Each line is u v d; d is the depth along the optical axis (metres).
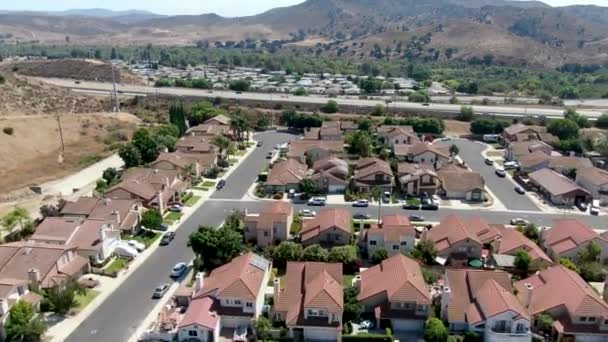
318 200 101.31
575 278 63.81
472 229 83.19
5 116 146.38
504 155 139.12
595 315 57.62
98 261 75.31
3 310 57.06
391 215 87.00
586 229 79.06
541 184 108.94
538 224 92.75
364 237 79.50
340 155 130.12
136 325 61.34
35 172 117.19
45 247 70.12
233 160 133.88
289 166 114.38
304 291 63.44
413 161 125.00
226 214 96.19
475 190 104.50
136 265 76.25
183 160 117.06
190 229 89.31
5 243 77.38
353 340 58.47
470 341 57.75
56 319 62.19
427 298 60.38
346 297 63.50
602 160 132.75
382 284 64.12
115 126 160.00
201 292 63.53
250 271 65.38
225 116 167.12
